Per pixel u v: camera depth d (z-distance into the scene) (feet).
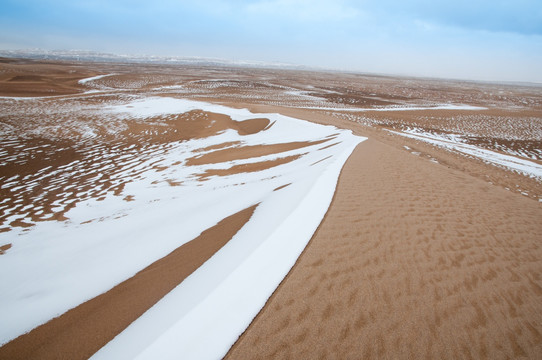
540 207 24.61
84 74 208.03
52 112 77.00
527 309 10.75
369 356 8.02
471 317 9.87
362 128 70.28
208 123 70.54
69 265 14.06
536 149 77.66
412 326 9.10
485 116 133.59
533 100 244.83
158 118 74.08
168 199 25.34
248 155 41.22
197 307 9.19
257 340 8.16
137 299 10.42
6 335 9.31
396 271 11.70
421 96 224.53
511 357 8.63
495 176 42.65
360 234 14.28
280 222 14.57
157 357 7.67
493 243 15.62
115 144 49.49
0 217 23.40
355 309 9.47
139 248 14.96
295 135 53.31
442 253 13.65
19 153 41.42
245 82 228.43
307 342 8.21
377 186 21.94
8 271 14.35
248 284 10.15
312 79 342.03
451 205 20.44
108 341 8.58
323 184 20.72
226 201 21.38
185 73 303.48
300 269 11.16
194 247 14.03
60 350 8.54
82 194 28.45
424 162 34.50
